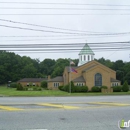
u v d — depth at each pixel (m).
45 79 92.25
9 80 102.44
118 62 92.75
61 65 99.75
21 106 12.62
